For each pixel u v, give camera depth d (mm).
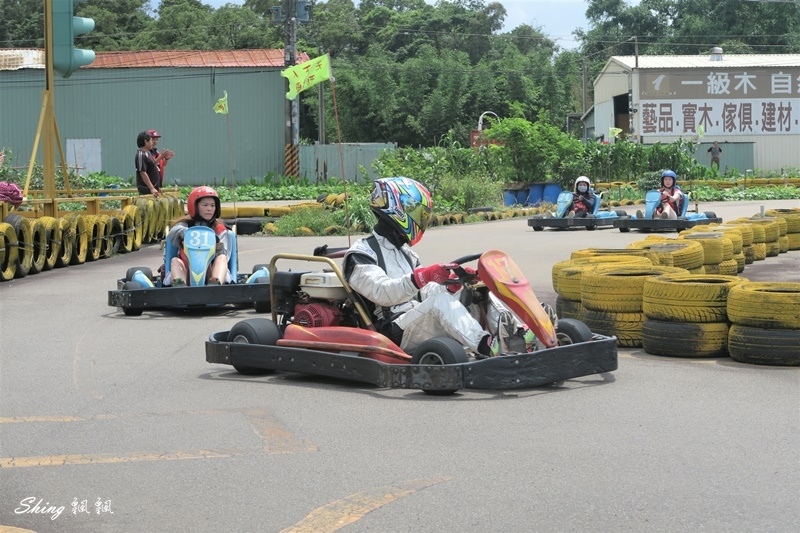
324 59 10039
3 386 6492
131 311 9508
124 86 37750
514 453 4719
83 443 5086
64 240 13891
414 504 4062
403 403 5766
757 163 44031
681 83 43688
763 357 6754
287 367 6398
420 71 50906
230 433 5211
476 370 5730
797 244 14742
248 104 38375
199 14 55906
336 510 4012
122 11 57719
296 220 19844
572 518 3871
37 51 38500
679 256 9523
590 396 5871
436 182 25922
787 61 45125
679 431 5070
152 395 6168
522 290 5980
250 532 3809
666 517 3865
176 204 19172
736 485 4219
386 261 6355
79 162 37781
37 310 9930
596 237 17531
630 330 7492
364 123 50188
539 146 30344
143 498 4223
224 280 9438
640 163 34312
